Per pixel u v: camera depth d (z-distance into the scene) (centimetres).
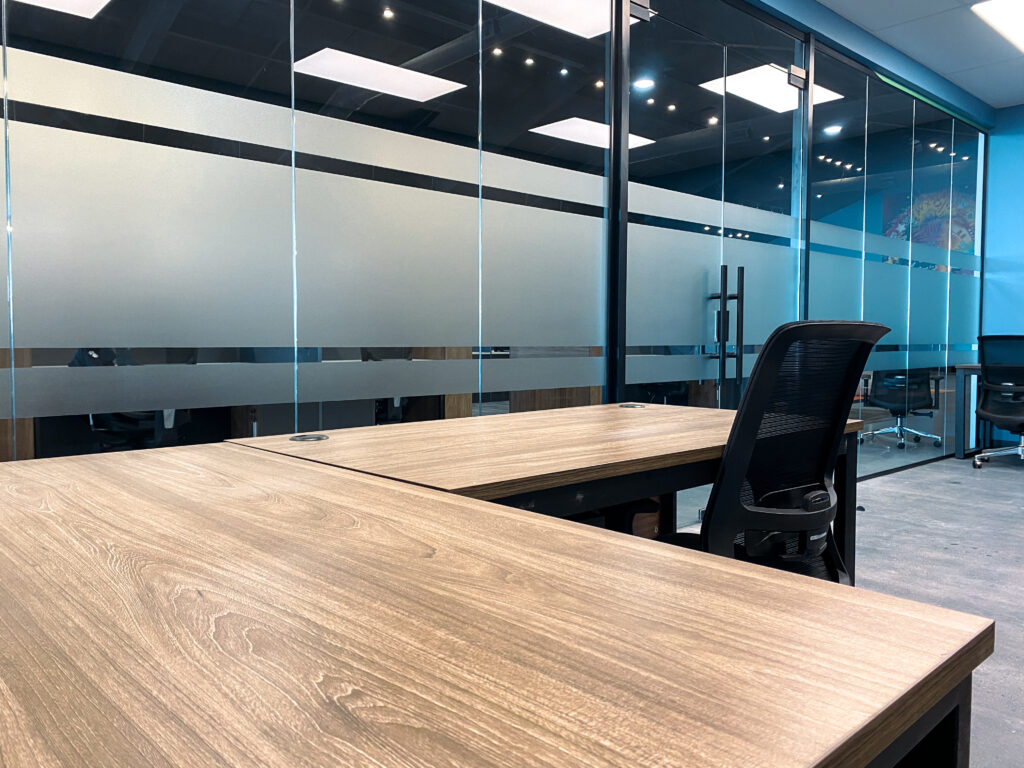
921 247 619
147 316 229
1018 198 681
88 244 218
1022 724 196
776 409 157
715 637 51
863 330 155
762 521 155
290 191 259
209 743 38
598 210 373
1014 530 405
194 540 78
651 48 395
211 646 50
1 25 202
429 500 99
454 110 307
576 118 359
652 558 71
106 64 220
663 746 37
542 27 342
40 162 210
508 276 332
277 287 257
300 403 264
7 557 72
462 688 44
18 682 45
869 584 312
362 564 69
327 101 268
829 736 38
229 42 244
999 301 696
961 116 652
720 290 437
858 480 555
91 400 220
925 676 45
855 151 538
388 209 287
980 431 700
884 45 538
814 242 503
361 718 40
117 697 43
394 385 291
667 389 408
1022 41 530
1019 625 265
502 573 66
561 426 194
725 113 437
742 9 443
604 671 46
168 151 232
